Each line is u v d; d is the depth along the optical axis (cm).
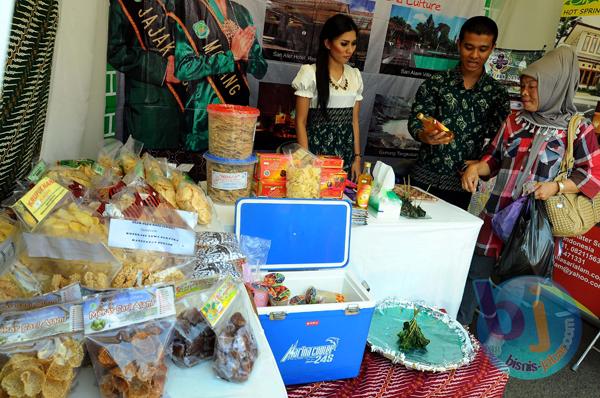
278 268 133
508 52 281
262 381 73
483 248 212
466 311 227
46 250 71
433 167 236
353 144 235
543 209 191
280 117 256
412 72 277
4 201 89
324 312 107
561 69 178
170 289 75
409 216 175
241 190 149
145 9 212
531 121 191
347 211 140
